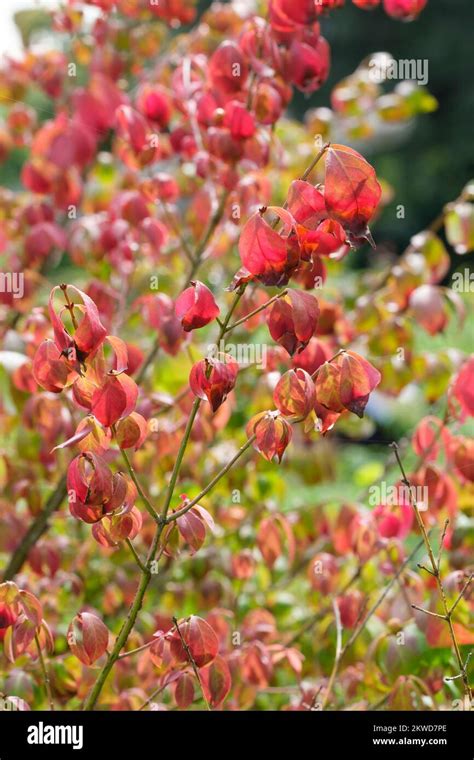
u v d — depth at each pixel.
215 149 1.42
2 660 1.46
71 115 1.80
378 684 1.42
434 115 7.55
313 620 1.55
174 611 1.58
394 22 7.74
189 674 1.26
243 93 1.45
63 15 1.75
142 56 1.75
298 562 1.68
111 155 1.87
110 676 1.40
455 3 7.64
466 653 1.41
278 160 1.60
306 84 1.40
